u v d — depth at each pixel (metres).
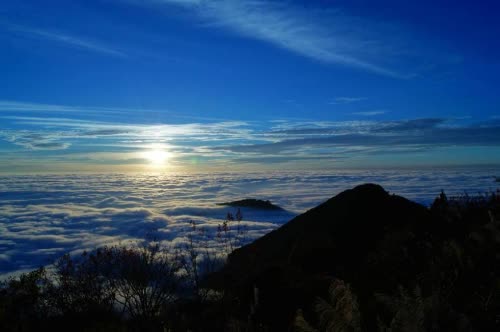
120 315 8.27
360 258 8.03
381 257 6.64
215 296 7.73
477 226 7.28
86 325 7.57
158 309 7.74
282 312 5.46
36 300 8.24
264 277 6.57
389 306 3.90
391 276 5.76
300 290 5.88
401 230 8.23
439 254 5.84
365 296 5.25
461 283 4.69
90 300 8.25
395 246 6.95
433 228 8.09
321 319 3.99
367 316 4.32
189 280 9.18
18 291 8.21
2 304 7.70
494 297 4.09
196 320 6.30
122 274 8.46
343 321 3.78
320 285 6.00
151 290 8.42
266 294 5.96
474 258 5.20
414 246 6.73
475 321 3.78
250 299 6.18
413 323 3.36
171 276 8.65
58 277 8.73
